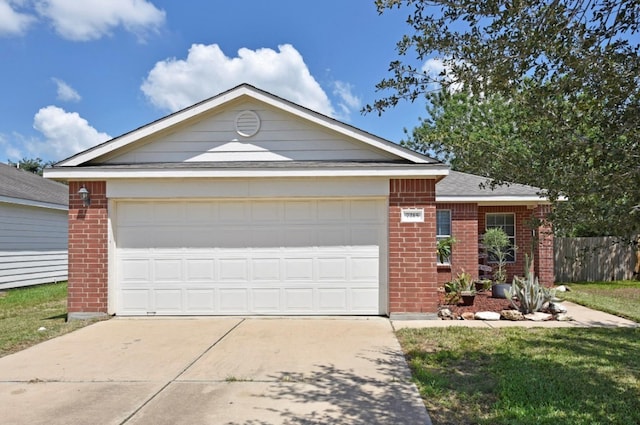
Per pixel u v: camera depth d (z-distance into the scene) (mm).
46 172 8602
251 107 9242
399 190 8711
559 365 5613
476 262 13703
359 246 8906
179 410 4375
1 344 6961
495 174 3451
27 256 16172
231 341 7004
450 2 3121
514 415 4109
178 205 9031
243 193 8820
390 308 8609
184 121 9148
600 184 2746
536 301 9023
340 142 9141
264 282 8938
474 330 7633
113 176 8617
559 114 2914
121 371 5598
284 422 4078
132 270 8969
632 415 4113
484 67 3045
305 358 6086
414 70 3594
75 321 8539
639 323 8391
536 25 2842
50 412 4348
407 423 4043
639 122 2631
